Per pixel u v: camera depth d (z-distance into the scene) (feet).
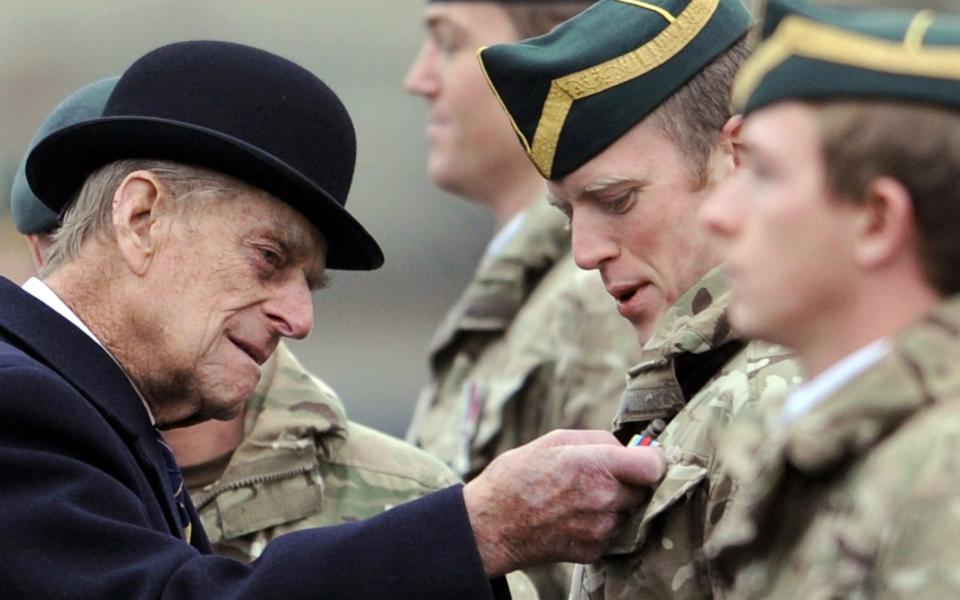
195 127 24.49
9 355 24.20
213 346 24.94
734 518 18.47
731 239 17.80
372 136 81.30
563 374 38.96
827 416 17.26
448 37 44.78
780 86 17.38
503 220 44.96
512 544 23.29
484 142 44.45
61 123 29.63
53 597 22.84
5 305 24.99
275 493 29.81
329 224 25.25
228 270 24.80
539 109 23.85
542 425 39.60
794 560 17.79
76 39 83.15
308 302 25.39
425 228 80.79
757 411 20.97
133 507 23.84
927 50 16.75
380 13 82.38
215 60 25.35
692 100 23.65
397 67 81.92
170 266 24.77
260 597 22.82
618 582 22.97
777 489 17.94
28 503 23.26
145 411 25.27
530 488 23.12
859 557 16.76
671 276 23.73
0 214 45.21
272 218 24.93
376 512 30.12
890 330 17.28
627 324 38.50
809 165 17.13
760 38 18.35
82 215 25.27
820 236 17.13
